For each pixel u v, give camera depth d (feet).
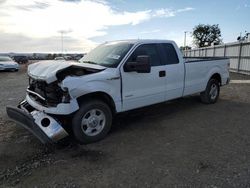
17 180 9.71
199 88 20.83
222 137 14.14
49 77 12.08
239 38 65.26
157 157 11.62
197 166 10.65
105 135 14.15
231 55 63.87
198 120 17.53
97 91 13.12
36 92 14.32
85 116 13.17
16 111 13.35
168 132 15.10
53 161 11.35
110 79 13.74
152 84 16.22
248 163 10.84
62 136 12.33
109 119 14.15
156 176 9.87
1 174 10.16
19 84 40.14
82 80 12.51
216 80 22.97
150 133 14.96
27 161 11.35
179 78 18.34
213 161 11.10
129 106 15.10
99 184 9.37
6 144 13.32
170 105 22.04
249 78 46.55
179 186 9.14
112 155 11.92
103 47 17.40
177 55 18.29
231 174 9.91
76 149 12.70
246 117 18.21
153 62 16.47
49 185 9.36
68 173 10.24
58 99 12.68
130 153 12.12
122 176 9.93
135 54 15.33
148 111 20.04
